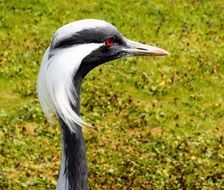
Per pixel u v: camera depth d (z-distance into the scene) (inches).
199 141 701.3
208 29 1029.2
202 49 962.1
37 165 627.5
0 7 1019.9
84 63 273.9
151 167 636.7
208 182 616.7
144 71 872.3
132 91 816.3
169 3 1085.1
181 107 788.0
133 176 617.0
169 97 812.6
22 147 657.6
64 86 261.6
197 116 767.1
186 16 1057.5
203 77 871.1
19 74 831.7
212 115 771.4
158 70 879.1
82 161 279.6
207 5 1095.0
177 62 909.8
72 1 1064.2
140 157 657.0
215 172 637.3
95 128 711.1
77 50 267.3
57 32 266.4
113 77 845.2
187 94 823.7
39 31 969.5
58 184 282.4
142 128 724.7
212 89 842.2
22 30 966.4
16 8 1021.8
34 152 650.2
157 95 814.5
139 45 301.7
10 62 862.5
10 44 919.0
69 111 263.6
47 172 616.4
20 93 783.7
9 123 706.2
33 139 675.4
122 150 668.7
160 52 303.9
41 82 264.2
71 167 278.2
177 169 637.3
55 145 666.8
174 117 758.5
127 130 717.3
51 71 262.2
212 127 742.5
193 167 644.7
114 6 1061.8
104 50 282.7
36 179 598.5
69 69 262.7
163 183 609.9
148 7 1066.7
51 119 267.9
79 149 277.3
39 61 874.1
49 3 1047.0
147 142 690.2
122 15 1039.6
